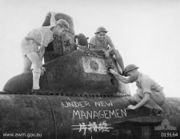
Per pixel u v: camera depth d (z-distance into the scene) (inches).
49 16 535.5
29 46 496.4
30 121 448.1
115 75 534.6
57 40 518.3
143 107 530.0
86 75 512.1
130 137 513.3
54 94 495.8
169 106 551.2
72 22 550.6
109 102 517.0
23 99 460.8
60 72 505.0
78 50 520.1
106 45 555.8
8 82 498.0
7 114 439.2
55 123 462.6
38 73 490.0
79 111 485.7
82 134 481.1
